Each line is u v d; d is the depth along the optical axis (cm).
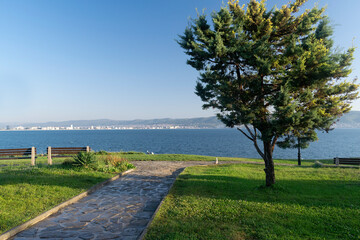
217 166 1809
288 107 759
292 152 5881
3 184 896
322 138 13575
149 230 543
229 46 927
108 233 553
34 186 898
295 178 1259
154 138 13250
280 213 671
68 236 531
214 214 661
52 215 671
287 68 939
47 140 11250
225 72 1003
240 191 937
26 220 597
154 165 1839
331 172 1466
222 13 880
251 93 932
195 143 9175
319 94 951
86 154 1387
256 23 934
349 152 5934
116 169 1416
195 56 957
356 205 752
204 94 986
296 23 934
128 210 733
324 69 773
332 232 548
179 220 612
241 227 570
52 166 1353
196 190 952
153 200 855
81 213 695
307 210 700
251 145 8312
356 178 1251
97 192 952
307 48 845
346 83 992
